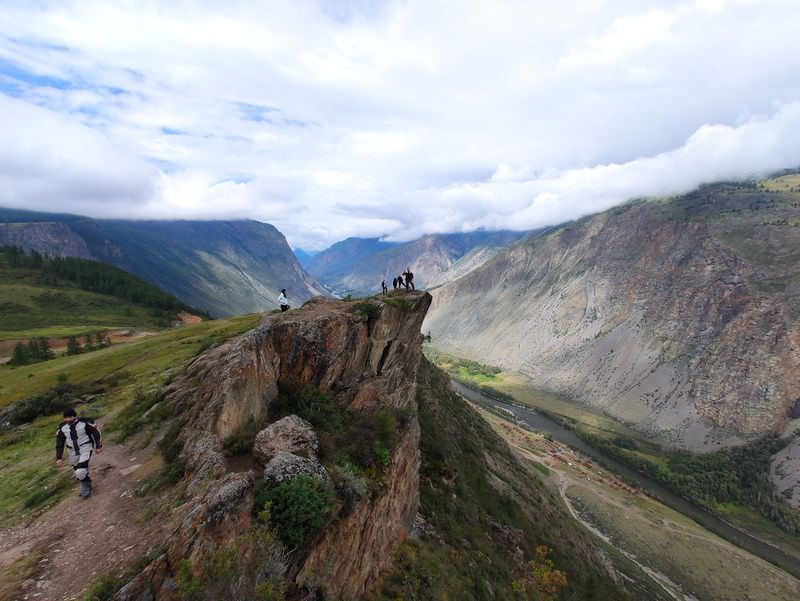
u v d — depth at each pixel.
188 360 43.69
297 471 17.36
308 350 28.02
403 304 38.62
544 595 46.12
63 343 99.38
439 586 28.34
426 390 76.19
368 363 33.72
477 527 47.78
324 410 26.00
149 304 155.88
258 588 12.79
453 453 63.06
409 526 33.06
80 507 16.36
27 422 32.44
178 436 20.88
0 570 12.64
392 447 28.08
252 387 22.50
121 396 35.09
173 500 15.69
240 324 71.50
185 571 11.50
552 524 72.88
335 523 18.44
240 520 13.83
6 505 17.56
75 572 12.43
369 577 22.95
